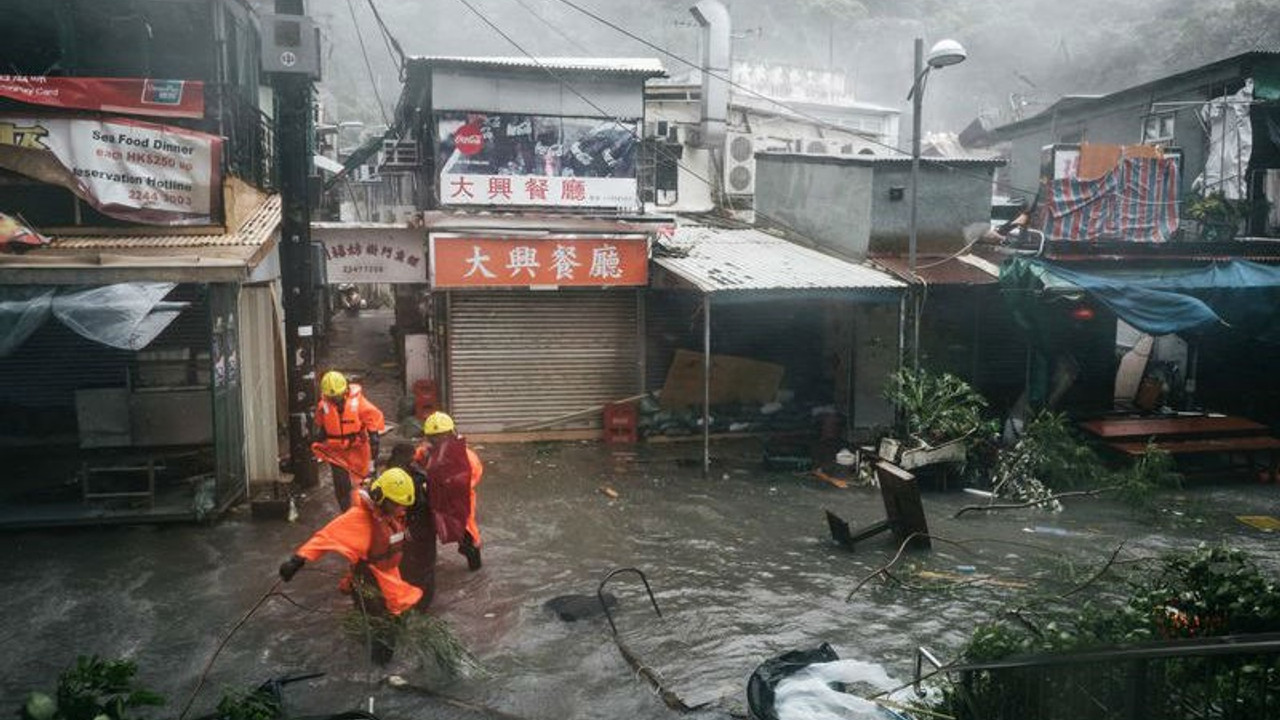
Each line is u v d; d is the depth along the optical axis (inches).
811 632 302.8
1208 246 561.9
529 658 281.9
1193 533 418.6
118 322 360.2
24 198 428.1
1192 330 488.1
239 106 477.1
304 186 442.3
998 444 528.1
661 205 797.9
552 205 556.7
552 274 544.1
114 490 425.7
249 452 456.4
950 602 328.8
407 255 567.2
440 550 381.7
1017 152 906.7
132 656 276.8
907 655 283.9
